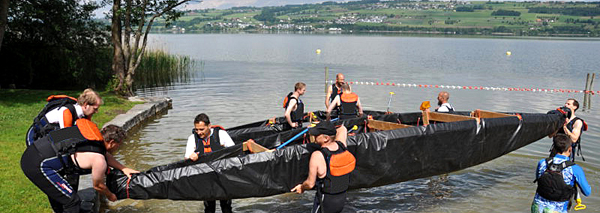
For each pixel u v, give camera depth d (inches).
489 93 716.0
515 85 836.0
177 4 656.4
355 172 226.4
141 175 195.3
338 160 181.0
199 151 212.4
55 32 744.3
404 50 2407.7
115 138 178.7
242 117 497.0
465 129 251.4
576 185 186.1
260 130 309.7
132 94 650.8
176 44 3070.9
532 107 579.2
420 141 238.8
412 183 291.9
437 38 5526.6
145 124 471.2
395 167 235.3
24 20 698.8
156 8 659.4
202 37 5393.7
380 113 377.4
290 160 210.7
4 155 289.3
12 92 564.4
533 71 1172.5
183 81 882.8
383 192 275.7
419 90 742.5
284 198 266.4
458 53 2140.7
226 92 709.9
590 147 372.8
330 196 183.0
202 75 1001.5
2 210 204.4
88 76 795.4
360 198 265.6
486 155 264.4
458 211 245.6
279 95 669.9
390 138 230.7
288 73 1053.8
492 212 244.2
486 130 258.8
